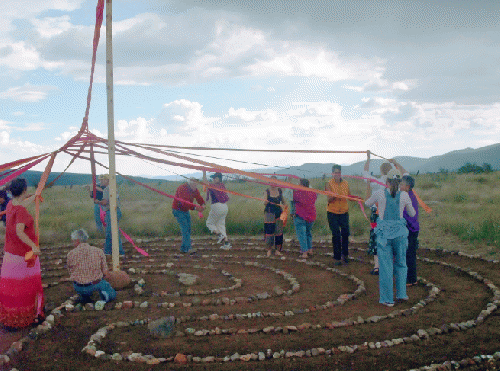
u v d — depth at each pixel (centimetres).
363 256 854
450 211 1246
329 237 1080
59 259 878
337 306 542
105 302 563
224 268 777
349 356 389
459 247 888
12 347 413
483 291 582
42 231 1198
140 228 1212
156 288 645
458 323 457
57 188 3434
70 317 510
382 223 551
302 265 788
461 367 360
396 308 529
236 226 1198
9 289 465
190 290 614
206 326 473
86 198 2325
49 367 378
